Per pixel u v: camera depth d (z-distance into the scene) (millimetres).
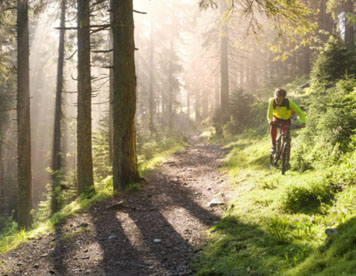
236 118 18812
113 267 4438
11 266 4789
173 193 8031
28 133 12312
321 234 3803
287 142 6578
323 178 5137
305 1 17406
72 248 5266
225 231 4941
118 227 6023
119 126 8328
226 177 8914
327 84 11062
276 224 4395
